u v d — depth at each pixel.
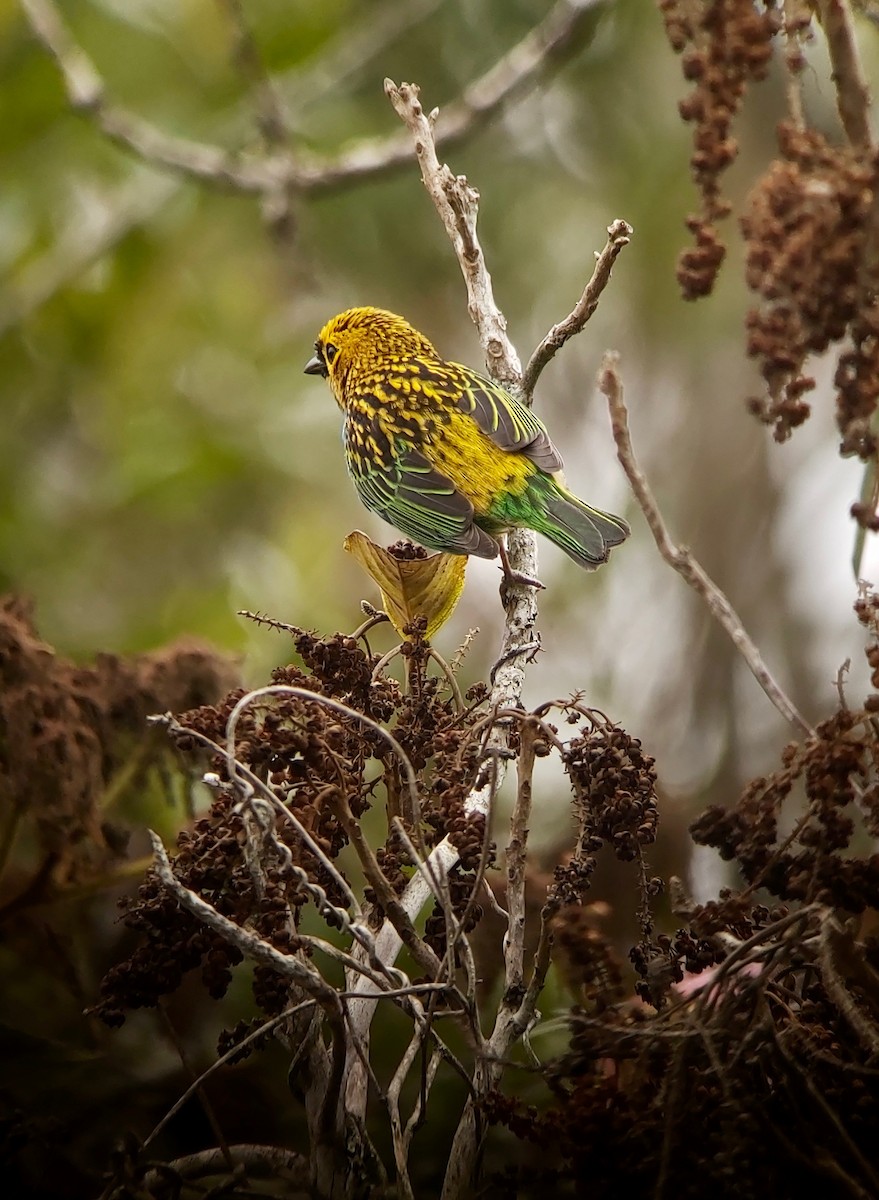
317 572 17.02
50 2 17.67
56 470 17.92
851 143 6.04
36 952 9.07
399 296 18.52
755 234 5.72
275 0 18.11
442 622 8.04
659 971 5.88
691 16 6.05
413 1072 8.34
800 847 6.43
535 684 16.94
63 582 15.91
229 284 19.02
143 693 9.13
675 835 10.20
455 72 17.94
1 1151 6.89
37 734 8.63
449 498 10.60
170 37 18.02
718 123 5.99
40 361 18.31
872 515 6.24
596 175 18.27
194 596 15.29
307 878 5.62
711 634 16.97
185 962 6.20
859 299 5.63
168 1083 8.42
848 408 5.75
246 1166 6.36
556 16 14.10
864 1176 5.23
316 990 5.64
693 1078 5.57
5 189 17.91
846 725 5.91
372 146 16.11
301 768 6.32
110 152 17.92
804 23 5.99
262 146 16.33
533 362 9.20
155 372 18.42
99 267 18.47
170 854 9.59
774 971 6.04
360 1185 5.93
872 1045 5.23
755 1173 5.25
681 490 18.30
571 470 18.95
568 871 6.19
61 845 8.70
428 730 6.73
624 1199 5.55
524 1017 6.11
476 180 18.22
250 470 17.48
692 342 18.39
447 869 6.29
